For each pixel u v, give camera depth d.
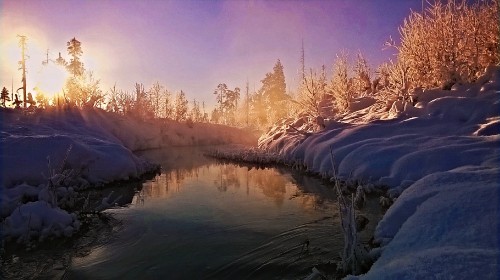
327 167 10.74
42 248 5.85
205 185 11.05
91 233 6.53
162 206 8.39
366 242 5.38
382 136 10.81
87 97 28.38
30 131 16.69
